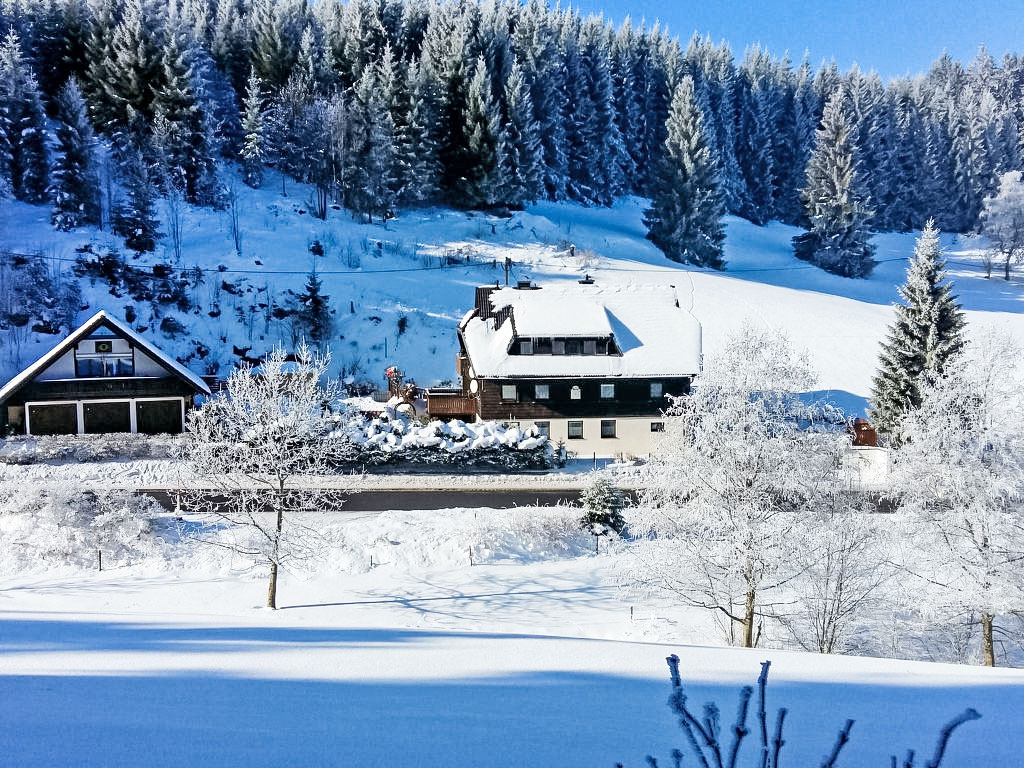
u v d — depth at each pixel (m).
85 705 6.01
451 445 37.72
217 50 91.69
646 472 22.62
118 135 71.62
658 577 20.48
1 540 26.05
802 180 115.44
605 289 47.44
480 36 95.12
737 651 9.38
